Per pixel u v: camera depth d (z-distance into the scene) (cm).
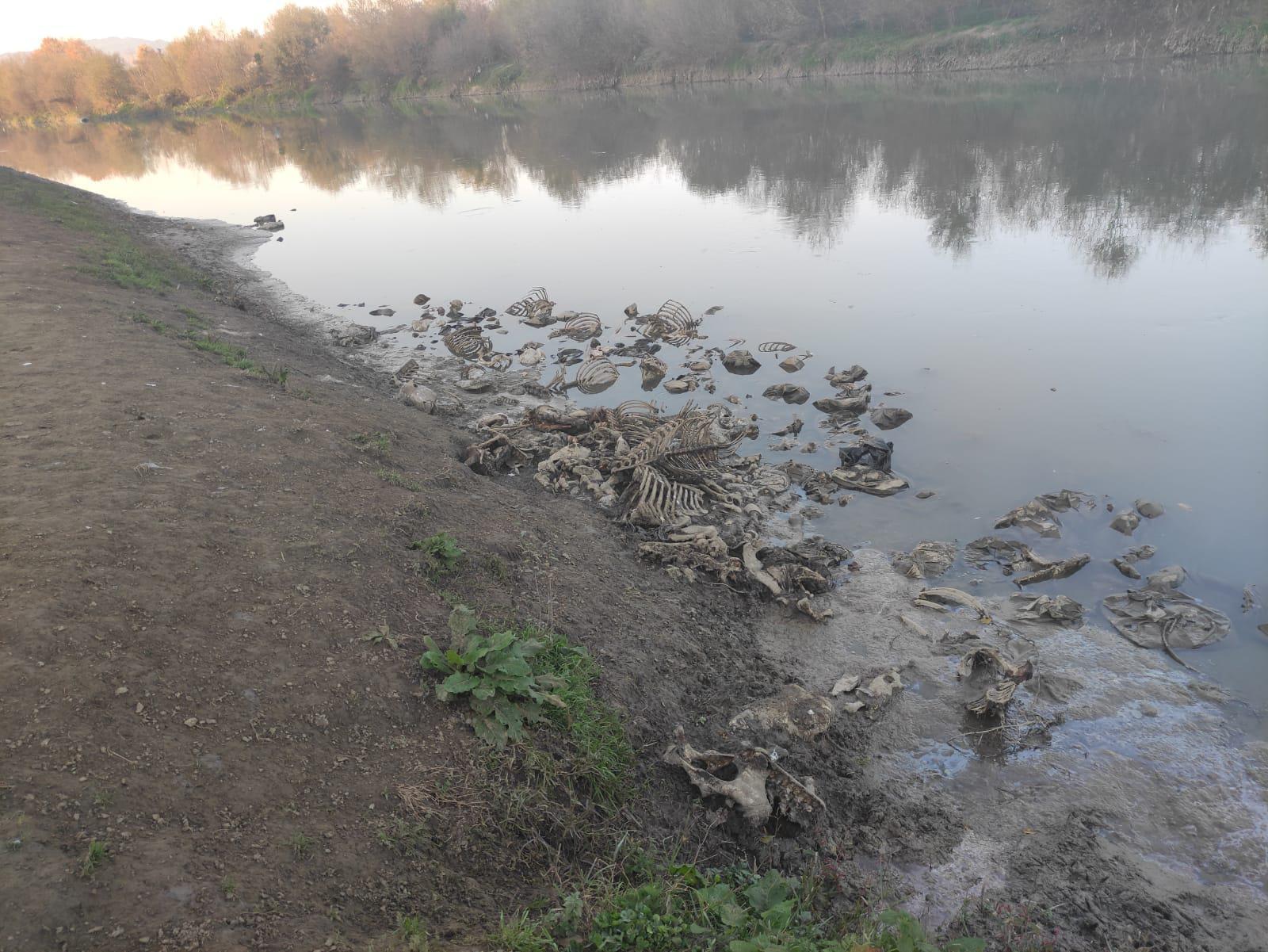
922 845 749
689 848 708
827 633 1039
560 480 1364
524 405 1716
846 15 7969
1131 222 2698
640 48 9262
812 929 603
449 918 563
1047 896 695
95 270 2095
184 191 4869
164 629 714
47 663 645
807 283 2406
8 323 1573
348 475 1094
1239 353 1733
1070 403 1584
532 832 654
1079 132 4081
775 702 882
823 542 1212
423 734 698
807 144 4509
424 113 8856
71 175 5991
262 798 596
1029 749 851
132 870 511
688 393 1750
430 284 2641
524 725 730
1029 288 2223
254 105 12625
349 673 725
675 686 892
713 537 1195
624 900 591
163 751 604
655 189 3888
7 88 13862
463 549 980
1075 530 1201
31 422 1105
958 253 2566
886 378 1755
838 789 809
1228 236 2481
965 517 1262
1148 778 808
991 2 7519
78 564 762
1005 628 1024
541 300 2342
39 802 534
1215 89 4766
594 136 5681
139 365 1384
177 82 13462
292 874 548
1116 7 6331
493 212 3672
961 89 5969
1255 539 1149
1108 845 742
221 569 815
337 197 4322
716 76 8462
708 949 550
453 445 1424
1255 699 891
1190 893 695
